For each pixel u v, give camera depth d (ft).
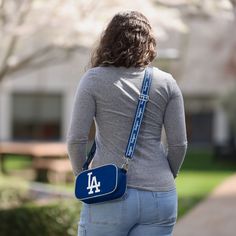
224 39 71.46
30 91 111.86
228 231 34.12
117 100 12.01
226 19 42.55
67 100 112.47
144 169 11.91
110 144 12.02
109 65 12.20
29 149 61.57
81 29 35.37
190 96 117.60
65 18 35.40
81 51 38.75
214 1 33.94
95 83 12.07
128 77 12.12
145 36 12.25
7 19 33.37
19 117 114.11
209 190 54.49
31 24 35.19
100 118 12.11
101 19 35.55
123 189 11.70
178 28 40.75
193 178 66.54
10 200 38.93
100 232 12.00
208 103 118.52
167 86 12.23
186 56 67.31
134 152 11.96
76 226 26.50
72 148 12.09
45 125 115.34
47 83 109.81
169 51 45.42
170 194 12.08
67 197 36.73
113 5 35.35
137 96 12.06
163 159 12.19
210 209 42.14
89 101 12.05
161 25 39.34
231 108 97.45
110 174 11.71
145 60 12.23
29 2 33.73
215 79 83.92
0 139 113.39
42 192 40.16
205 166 82.69
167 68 43.52
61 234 26.32
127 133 12.01
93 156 12.32
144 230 11.97
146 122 12.10
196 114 122.21
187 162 88.69
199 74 80.43
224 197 49.01
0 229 25.29
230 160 87.71
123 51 12.08
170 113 12.28
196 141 123.65
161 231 12.07
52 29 36.11
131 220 11.87
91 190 11.84
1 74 34.37
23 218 25.67
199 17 39.01
